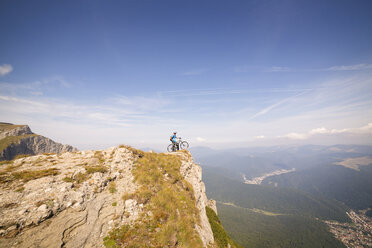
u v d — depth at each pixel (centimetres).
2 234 712
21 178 1048
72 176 1182
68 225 879
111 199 1165
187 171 2472
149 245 962
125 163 1594
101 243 878
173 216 1265
